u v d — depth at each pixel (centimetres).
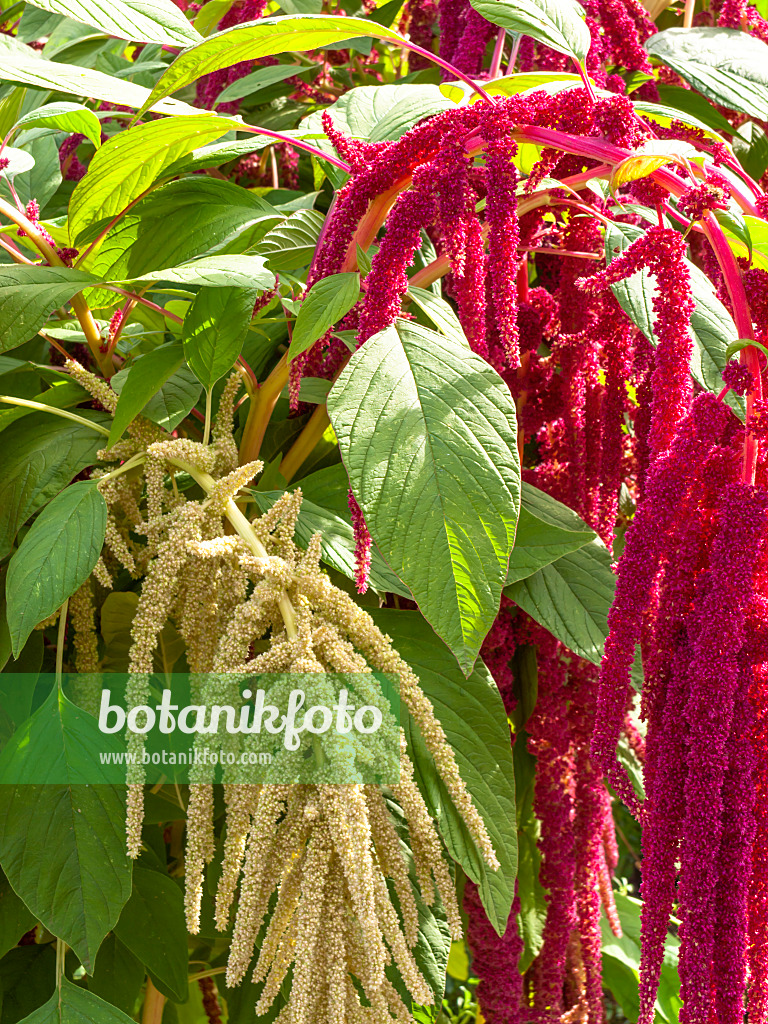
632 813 89
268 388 126
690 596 85
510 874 113
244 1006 138
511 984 149
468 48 156
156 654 143
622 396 126
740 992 79
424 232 154
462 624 79
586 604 130
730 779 80
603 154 94
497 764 117
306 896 84
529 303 143
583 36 106
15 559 99
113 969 137
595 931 151
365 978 89
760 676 81
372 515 81
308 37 102
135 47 250
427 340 92
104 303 132
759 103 139
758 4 192
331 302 96
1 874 125
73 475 117
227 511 101
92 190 126
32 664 127
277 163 202
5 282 109
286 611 92
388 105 145
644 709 89
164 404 123
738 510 79
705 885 78
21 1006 134
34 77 113
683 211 91
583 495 140
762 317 86
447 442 84
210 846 91
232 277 106
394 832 93
